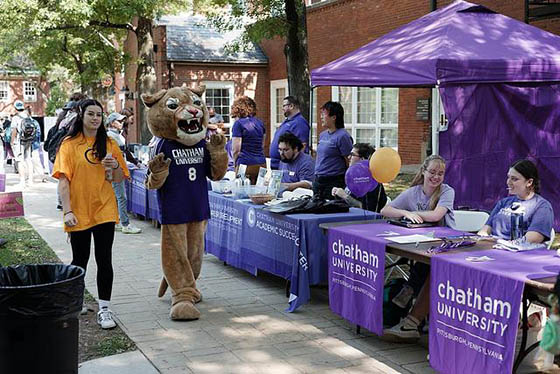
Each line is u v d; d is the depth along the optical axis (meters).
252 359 4.79
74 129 5.37
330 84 7.98
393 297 5.14
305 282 5.82
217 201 7.58
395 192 13.20
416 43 7.45
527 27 7.94
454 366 4.04
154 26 22.06
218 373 4.52
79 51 20.58
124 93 27.17
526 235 4.84
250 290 6.71
